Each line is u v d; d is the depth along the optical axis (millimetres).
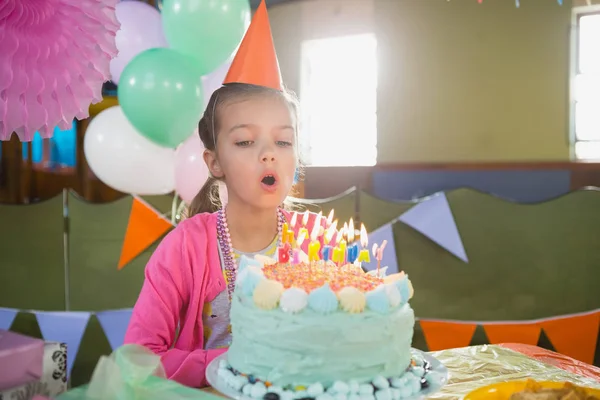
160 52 2463
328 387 899
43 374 755
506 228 2719
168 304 1267
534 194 4355
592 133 4500
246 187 1293
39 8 856
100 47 934
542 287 2717
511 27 4574
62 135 4816
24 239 2982
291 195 1548
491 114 4684
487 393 903
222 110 1301
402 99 4906
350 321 906
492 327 2715
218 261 1322
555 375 1116
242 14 2502
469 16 4664
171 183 2670
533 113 4582
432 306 2787
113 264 2922
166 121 2416
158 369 788
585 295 2680
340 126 5312
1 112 876
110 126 2598
